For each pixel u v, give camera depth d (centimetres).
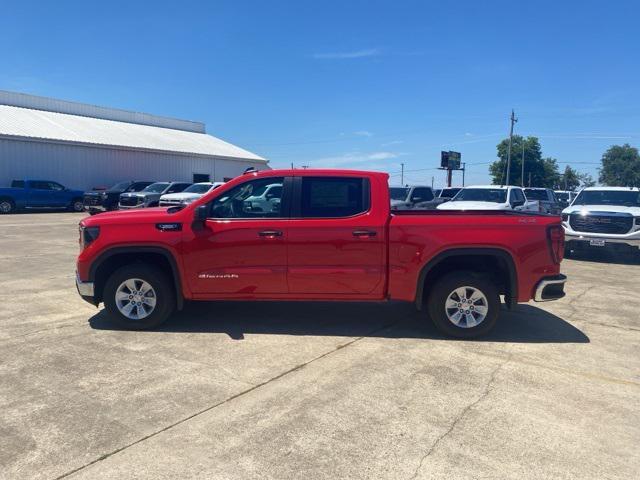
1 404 392
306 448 336
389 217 565
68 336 561
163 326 603
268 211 577
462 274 562
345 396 414
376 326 614
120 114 4288
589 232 1198
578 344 556
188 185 2527
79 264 587
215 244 570
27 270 955
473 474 309
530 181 7950
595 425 372
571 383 447
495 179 8069
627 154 9188
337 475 306
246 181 581
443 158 5328
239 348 528
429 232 559
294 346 536
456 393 423
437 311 567
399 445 341
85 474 304
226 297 581
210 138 4862
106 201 2584
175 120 4781
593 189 1361
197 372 461
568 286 880
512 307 571
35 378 442
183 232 572
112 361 486
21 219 2289
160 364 480
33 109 3638
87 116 4022
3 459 318
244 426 363
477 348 539
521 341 565
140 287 586
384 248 563
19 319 624
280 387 430
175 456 324
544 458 328
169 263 593
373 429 362
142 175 3491
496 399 413
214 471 309
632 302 759
